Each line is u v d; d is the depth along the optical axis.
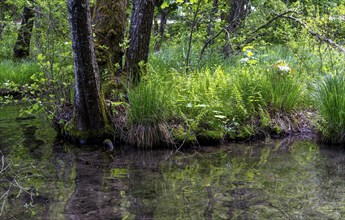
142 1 6.65
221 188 3.83
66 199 3.55
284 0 11.61
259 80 6.82
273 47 10.63
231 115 6.23
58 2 6.20
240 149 5.53
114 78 6.51
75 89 5.58
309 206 3.35
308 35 7.82
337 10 7.20
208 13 9.26
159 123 5.73
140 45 6.71
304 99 7.04
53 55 6.09
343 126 5.71
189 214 3.18
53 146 5.56
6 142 5.71
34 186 3.92
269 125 6.33
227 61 8.62
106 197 3.60
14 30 11.34
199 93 6.37
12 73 11.17
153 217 3.12
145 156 5.15
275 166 4.63
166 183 4.00
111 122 5.87
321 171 4.41
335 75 6.18
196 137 5.78
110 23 6.71
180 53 8.62
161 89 6.04
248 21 10.41
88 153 5.26
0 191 3.79
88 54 5.32
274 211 3.25
